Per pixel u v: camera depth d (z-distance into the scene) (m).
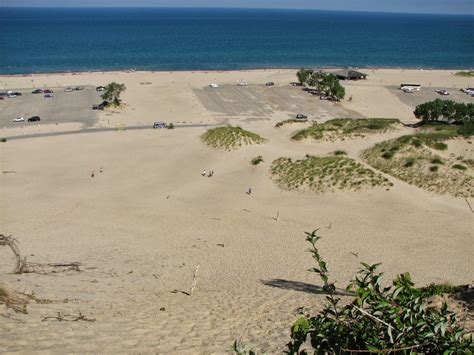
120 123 77.94
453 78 138.88
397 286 6.38
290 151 56.69
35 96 101.94
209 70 153.00
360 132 64.44
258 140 61.16
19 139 65.81
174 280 22.77
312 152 58.16
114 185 47.19
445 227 37.03
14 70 149.12
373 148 57.34
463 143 54.66
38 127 73.81
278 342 12.78
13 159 55.41
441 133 59.25
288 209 40.97
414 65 178.62
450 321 6.30
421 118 76.81
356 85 120.81
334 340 6.38
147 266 25.59
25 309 13.48
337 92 101.00
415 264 29.19
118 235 33.53
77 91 108.62
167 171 51.56
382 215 39.41
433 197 44.81
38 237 32.22
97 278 21.41
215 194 44.72
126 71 147.25
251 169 50.75
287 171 48.34
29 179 48.38
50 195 43.84
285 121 76.50
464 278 26.59
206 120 82.69
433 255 31.17
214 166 52.56
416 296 6.26
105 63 168.25
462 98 109.62
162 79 128.00
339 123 69.75
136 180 48.78
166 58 183.00
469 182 46.50
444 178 47.72
